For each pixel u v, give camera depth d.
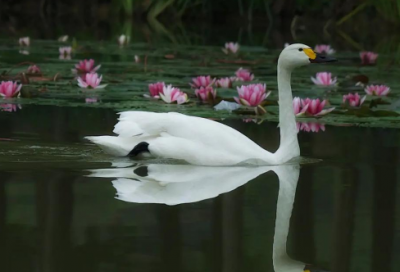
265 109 15.14
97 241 7.68
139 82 18.08
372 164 11.23
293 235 8.09
